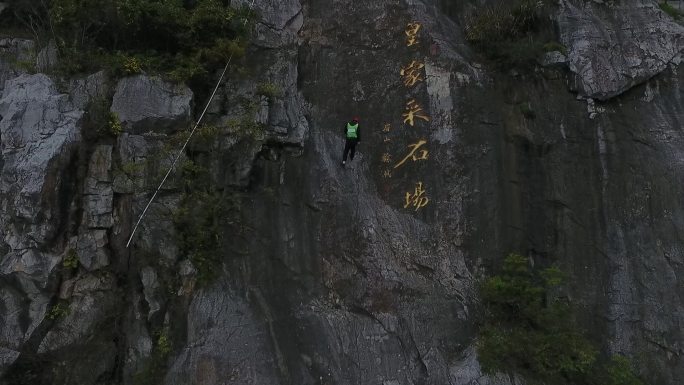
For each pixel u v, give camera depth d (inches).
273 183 457.7
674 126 491.2
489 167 488.4
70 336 384.5
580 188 476.1
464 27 567.8
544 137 489.7
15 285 388.2
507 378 391.2
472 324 432.1
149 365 379.6
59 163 395.2
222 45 456.8
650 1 537.6
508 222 479.2
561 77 504.4
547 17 522.3
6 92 421.4
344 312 427.2
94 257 398.9
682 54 514.0
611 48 504.1
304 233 451.5
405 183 487.5
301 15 555.5
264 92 458.6
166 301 401.4
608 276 454.0
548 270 433.1
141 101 424.8
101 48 449.4
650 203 464.4
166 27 454.9
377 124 509.4
